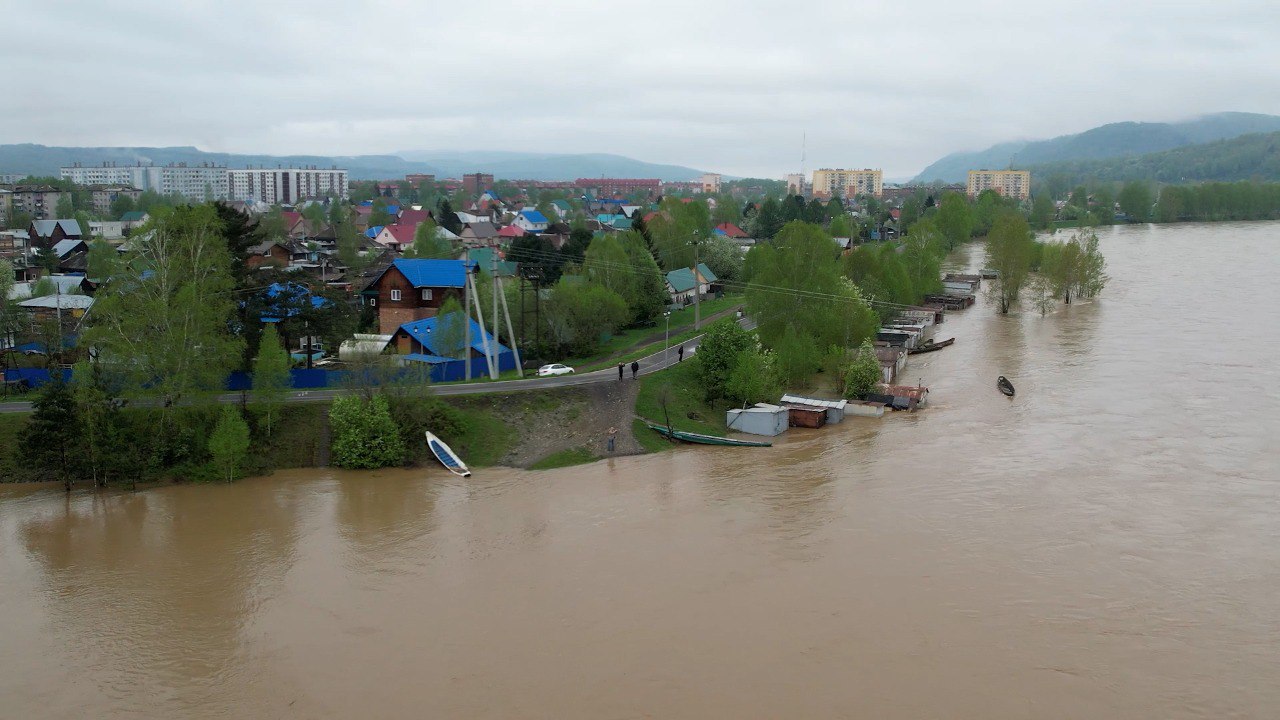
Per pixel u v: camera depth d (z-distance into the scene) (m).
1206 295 139.50
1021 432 72.00
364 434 63.28
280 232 194.88
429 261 100.69
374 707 35.59
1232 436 69.62
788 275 94.44
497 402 70.62
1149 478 60.50
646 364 84.25
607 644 39.88
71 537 51.62
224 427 60.53
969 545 49.94
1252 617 41.81
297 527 53.31
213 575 47.00
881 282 116.56
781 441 71.19
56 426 57.72
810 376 89.38
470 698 36.06
